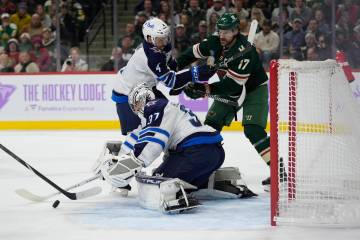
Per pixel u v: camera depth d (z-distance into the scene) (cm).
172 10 1480
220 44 720
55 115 1491
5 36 1545
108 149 683
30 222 580
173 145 633
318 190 571
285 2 1427
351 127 561
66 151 1117
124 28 1564
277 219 547
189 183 629
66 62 1513
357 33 1400
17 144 1226
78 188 758
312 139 573
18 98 1503
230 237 514
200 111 1418
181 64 743
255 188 745
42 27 1539
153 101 612
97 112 1473
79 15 1536
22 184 799
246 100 709
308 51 1419
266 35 1434
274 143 545
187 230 539
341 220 541
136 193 719
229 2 1505
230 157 1020
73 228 553
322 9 1414
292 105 557
